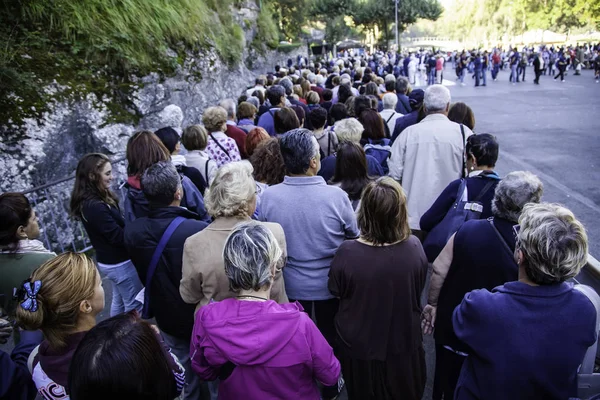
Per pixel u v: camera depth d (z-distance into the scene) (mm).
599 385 1846
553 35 74188
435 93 3660
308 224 2619
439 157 3594
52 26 6023
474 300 1752
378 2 56188
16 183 4887
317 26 62531
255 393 1616
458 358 2568
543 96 18219
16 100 5121
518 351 1622
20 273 2414
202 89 8914
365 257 2236
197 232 2439
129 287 3225
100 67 6402
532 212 1717
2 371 1639
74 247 5211
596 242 5242
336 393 2947
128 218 3080
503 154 9289
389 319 2264
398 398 2371
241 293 1729
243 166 2393
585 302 1643
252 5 20172
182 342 2680
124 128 6316
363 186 3127
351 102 5949
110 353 1252
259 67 20359
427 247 2797
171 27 8258
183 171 3564
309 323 1697
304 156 2619
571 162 8398
